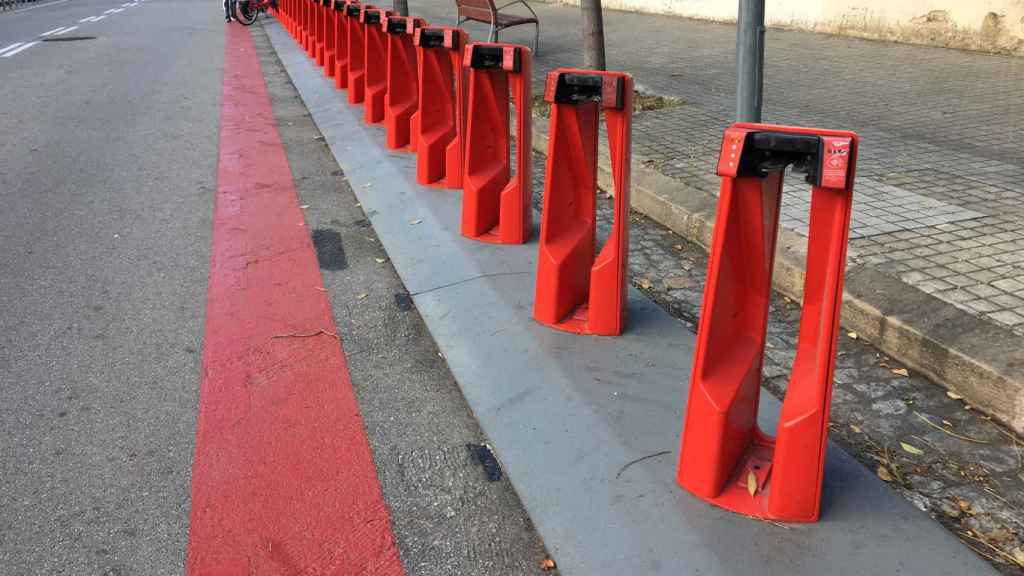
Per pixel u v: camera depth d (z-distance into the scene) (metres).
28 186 6.95
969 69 9.38
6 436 3.38
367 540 2.76
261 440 3.33
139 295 4.73
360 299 4.64
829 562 2.47
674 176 5.84
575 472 2.99
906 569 2.44
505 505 2.93
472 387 3.62
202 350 4.08
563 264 3.96
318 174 7.30
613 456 3.04
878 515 2.65
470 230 5.21
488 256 4.94
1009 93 8.20
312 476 3.09
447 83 6.27
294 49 15.48
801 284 4.18
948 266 4.14
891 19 11.25
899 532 2.58
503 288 4.48
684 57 11.24
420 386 3.71
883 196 5.25
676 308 4.29
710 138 6.89
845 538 2.56
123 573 2.63
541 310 4.04
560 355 3.74
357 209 6.29
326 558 2.67
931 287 3.89
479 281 4.60
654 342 3.85
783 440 2.56
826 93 8.45
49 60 14.91
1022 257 4.23
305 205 6.40
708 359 2.70
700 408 2.71
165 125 9.30
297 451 3.25
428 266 4.95
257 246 5.52
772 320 4.09
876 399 3.36
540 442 3.19
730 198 2.49
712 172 5.91
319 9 12.66
